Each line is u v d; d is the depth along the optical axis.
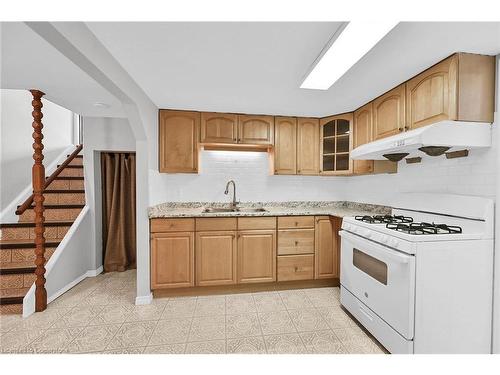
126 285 2.80
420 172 2.19
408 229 1.70
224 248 2.57
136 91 2.08
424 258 1.50
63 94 2.34
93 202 3.11
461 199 1.73
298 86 2.12
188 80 2.01
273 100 2.46
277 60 1.69
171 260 2.48
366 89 2.16
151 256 2.45
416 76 1.88
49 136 3.87
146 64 1.75
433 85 1.73
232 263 2.58
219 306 2.33
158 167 2.71
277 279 2.66
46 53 1.63
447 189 1.92
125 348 1.73
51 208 3.05
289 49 1.55
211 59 1.68
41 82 2.09
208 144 2.83
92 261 3.09
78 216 2.97
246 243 2.61
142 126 2.25
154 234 2.44
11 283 2.36
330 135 2.97
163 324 2.03
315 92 2.25
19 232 2.84
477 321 1.58
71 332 1.92
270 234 2.64
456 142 1.58
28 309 2.15
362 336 1.88
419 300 1.50
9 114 3.16
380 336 1.74
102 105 2.64
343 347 1.75
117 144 3.17
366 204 2.96
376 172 2.52
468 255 1.56
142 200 2.39
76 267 2.83
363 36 1.33
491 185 1.61
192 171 2.77
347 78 1.94
